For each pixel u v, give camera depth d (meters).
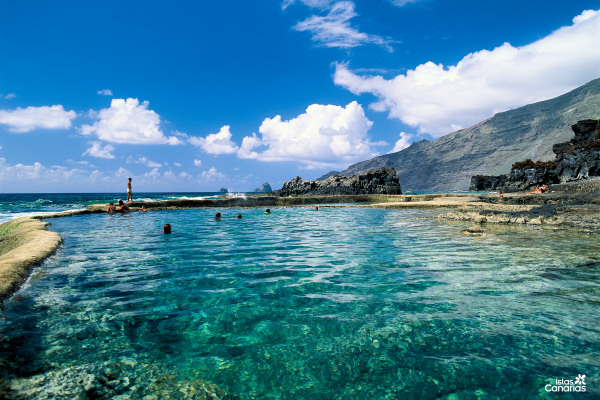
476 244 9.38
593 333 3.59
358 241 10.27
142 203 28.30
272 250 8.78
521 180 83.25
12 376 2.85
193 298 4.87
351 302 4.64
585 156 68.19
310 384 2.75
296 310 4.36
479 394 2.58
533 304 4.47
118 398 2.56
